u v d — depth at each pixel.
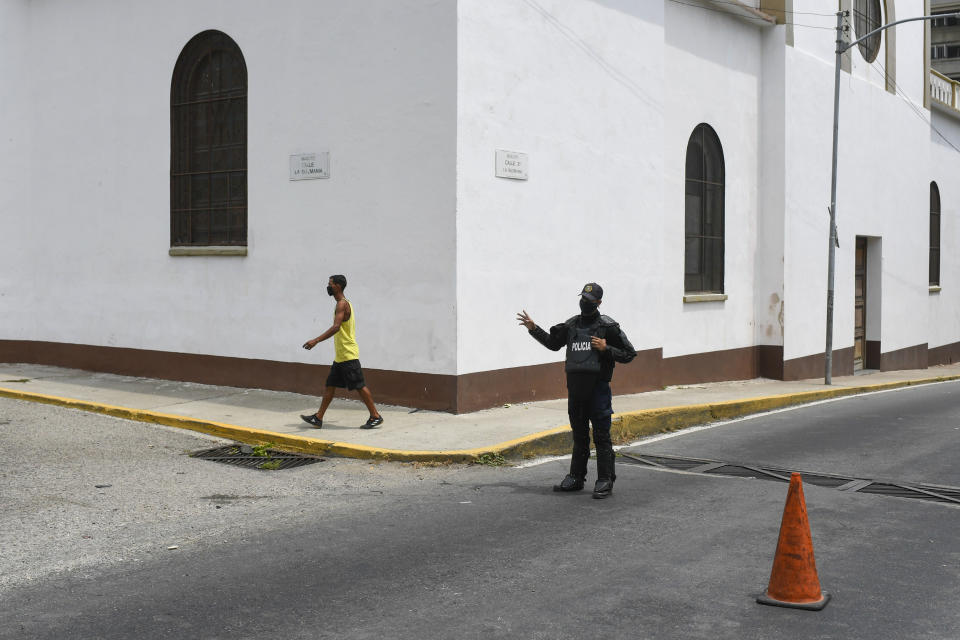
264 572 5.80
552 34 12.70
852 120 21.05
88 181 14.73
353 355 10.38
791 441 11.02
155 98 13.95
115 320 14.48
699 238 16.81
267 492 8.03
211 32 13.34
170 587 5.52
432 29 11.32
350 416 11.20
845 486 8.49
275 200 12.70
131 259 14.29
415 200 11.52
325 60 12.18
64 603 5.27
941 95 28.30
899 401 15.73
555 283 12.89
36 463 8.90
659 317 15.11
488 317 11.77
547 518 7.16
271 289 12.80
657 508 7.50
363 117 11.89
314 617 5.02
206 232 13.61
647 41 14.61
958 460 9.74
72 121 14.89
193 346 13.61
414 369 11.64
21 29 15.27
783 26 17.91
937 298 27.84
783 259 18.06
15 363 15.46
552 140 12.77
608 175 13.86
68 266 15.03
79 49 14.75
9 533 6.68
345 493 8.03
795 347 18.55
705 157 16.86
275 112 12.65
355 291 12.05
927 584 5.59
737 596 5.36
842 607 5.19
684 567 5.89
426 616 5.03
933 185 27.66
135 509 7.37
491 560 6.02
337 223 12.16
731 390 15.88
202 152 13.58
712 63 16.81
